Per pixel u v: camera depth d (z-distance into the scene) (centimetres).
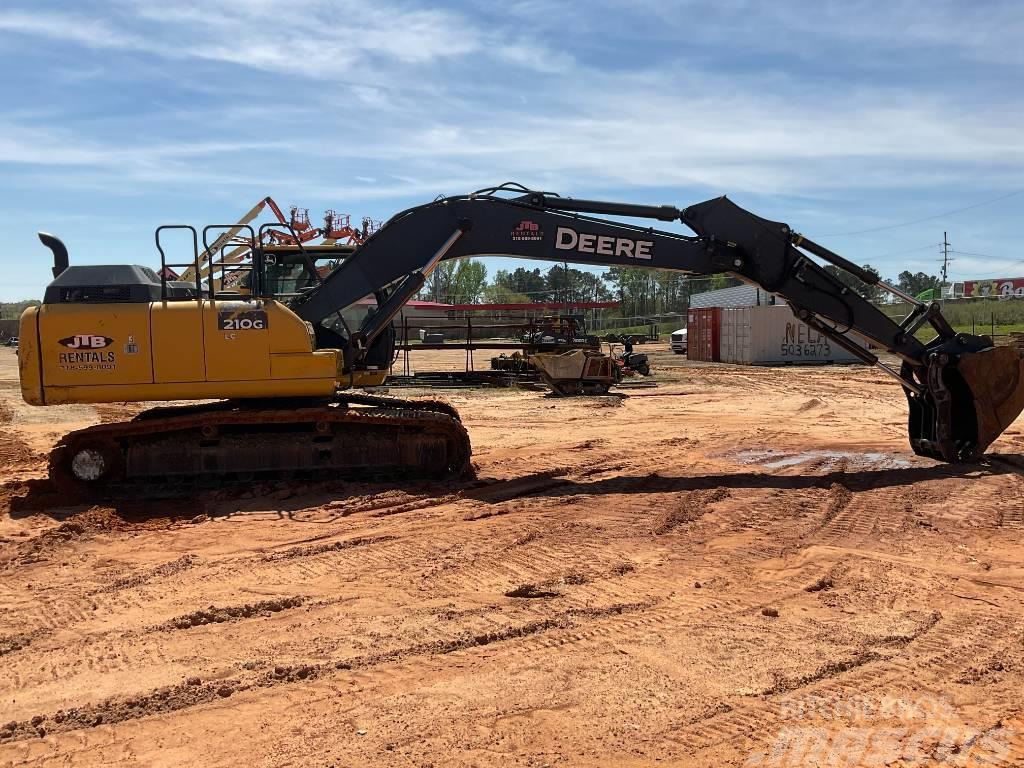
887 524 800
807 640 514
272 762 379
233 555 715
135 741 401
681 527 798
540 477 1047
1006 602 582
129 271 930
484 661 487
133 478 943
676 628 537
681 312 11562
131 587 633
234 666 481
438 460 992
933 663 480
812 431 1472
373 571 664
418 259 1032
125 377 912
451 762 377
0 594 617
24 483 992
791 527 793
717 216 1059
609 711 423
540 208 1049
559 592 608
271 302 936
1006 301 7138
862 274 1081
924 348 1109
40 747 397
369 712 425
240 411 941
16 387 2461
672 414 1759
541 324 2686
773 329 3634
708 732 402
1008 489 936
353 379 1051
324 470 973
